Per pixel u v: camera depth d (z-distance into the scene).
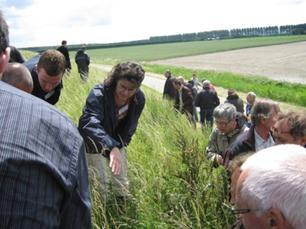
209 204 3.77
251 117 4.08
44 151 1.35
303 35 135.62
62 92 9.80
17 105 1.38
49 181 1.34
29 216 1.27
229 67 61.72
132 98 4.18
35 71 4.14
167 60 82.06
